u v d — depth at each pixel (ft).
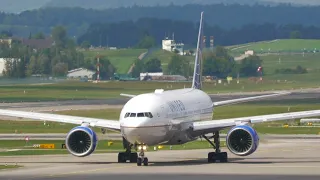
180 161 558.56
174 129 515.91
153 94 531.09
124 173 451.12
